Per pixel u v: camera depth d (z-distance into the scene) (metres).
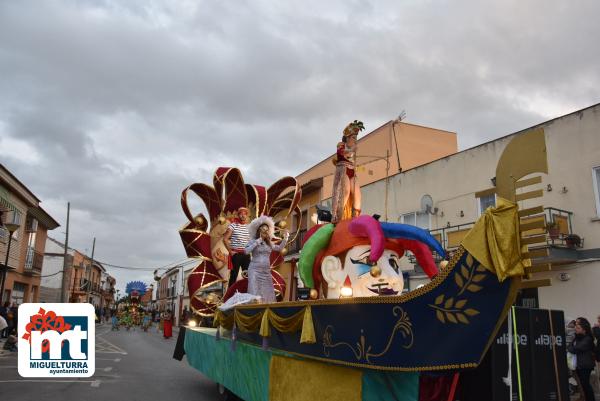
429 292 3.43
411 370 3.49
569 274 13.05
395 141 22.45
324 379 4.60
